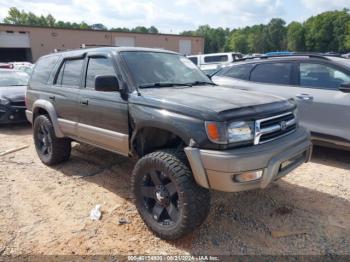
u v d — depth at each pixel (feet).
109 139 12.58
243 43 369.50
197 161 9.22
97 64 13.47
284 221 11.18
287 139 10.33
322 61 16.93
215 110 9.30
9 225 11.24
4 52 128.26
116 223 11.28
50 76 16.28
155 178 10.37
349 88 15.21
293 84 17.72
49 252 9.78
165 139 11.10
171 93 11.30
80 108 13.87
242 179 9.04
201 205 9.57
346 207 12.03
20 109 25.80
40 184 14.60
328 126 16.37
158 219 10.44
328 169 15.72
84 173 15.84
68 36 127.24
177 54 15.19
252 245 9.96
